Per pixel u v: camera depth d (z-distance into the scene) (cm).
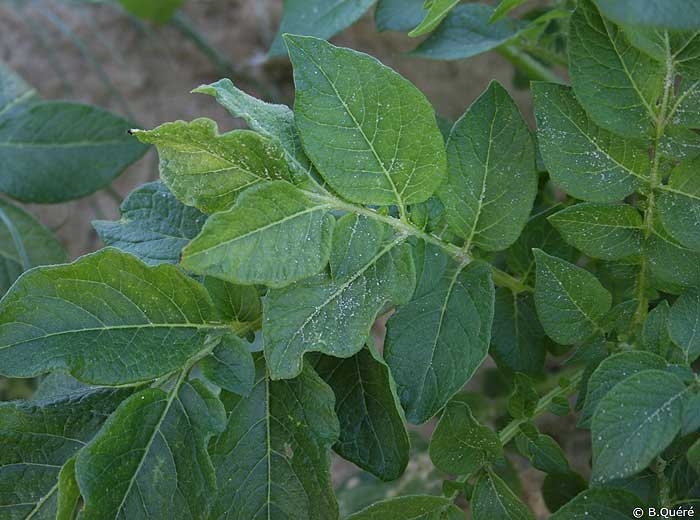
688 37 29
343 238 29
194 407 28
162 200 35
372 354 29
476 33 44
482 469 33
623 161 31
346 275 29
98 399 30
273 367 28
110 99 86
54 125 52
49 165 52
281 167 29
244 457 30
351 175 29
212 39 87
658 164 31
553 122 31
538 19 42
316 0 44
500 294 39
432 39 45
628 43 30
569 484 38
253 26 87
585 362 37
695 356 30
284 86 86
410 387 31
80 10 87
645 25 24
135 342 29
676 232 31
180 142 27
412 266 30
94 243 84
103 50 87
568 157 31
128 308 29
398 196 30
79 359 28
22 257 51
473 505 33
